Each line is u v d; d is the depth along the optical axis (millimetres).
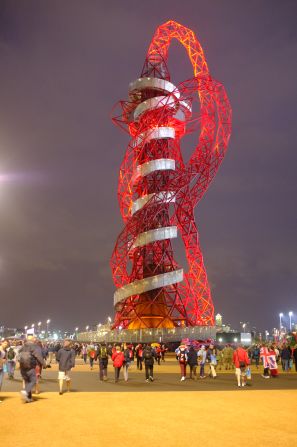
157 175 97750
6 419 15625
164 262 95688
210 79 91375
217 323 173750
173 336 87500
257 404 19219
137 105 105562
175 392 23609
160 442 12453
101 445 12125
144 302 94812
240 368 27344
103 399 20609
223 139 94938
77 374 38438
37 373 22750
